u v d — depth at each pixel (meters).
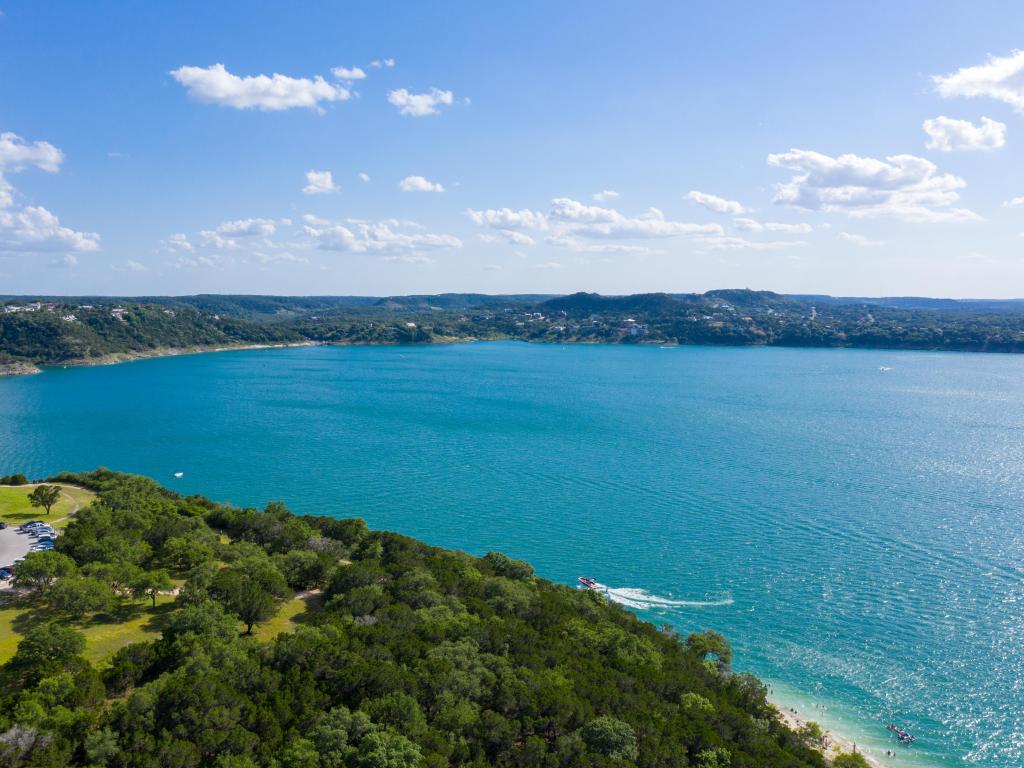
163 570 84.06
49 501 119.12
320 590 93.19
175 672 58.66
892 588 113.62
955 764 73.56
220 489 172.88
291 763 48.53
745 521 146.12
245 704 54.94
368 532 114.75
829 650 95.31
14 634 70.44
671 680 71.94
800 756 67.94
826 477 181.88
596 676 68.62
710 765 57.34
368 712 55.22
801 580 117.00
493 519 148.88
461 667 64.44
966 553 128.00
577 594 99.62
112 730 50.31
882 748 75.56
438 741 53.12
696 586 114.88
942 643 97.06
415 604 82.06
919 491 168.25
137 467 194.75
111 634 72.25
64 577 77.19
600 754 55.25
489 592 90.38
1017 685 87.50
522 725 58.62
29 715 48.84
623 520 147.62
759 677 88.75
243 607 75.69
